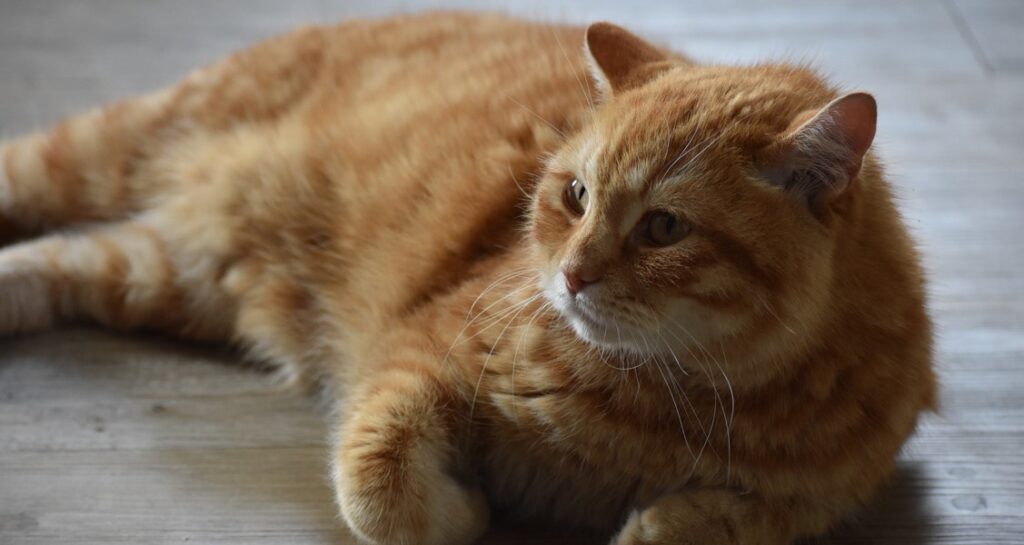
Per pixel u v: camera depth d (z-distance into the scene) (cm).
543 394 72
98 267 85
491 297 74
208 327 86
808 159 66
